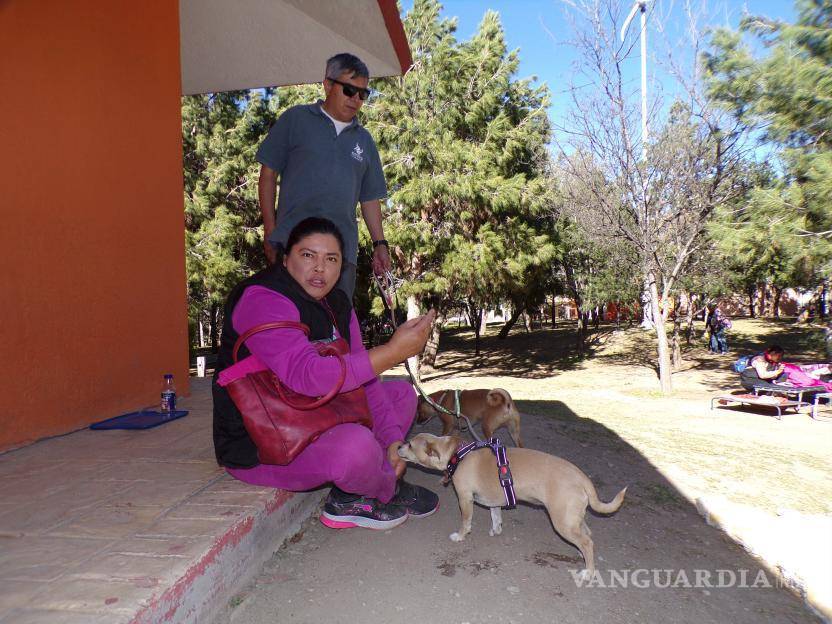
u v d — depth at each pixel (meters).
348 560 2.70
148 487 2.70
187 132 16.56
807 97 7.31
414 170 14.95
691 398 13.11
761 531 3.46
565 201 16.14
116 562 1.96
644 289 16.34
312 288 2.44
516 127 16.39
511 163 16.59
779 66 7.36
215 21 6.36
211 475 2.87
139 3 4.70
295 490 2.64
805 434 8.24
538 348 28.03
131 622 1.63
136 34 4.65
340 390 2.22
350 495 2.75
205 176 16.55
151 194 4.79
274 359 2.24
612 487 4.48
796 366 11.43
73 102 3.97
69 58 3.94
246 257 18.48
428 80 15.32
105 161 4.26
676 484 4.80
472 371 21.38
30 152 3.63
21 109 3.57
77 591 1.77
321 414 2.36
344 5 5.84
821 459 6.39
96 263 4.14
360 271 18.52
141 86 4.70
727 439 7.50
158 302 4.83
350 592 2.41
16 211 3.52
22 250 3.55
